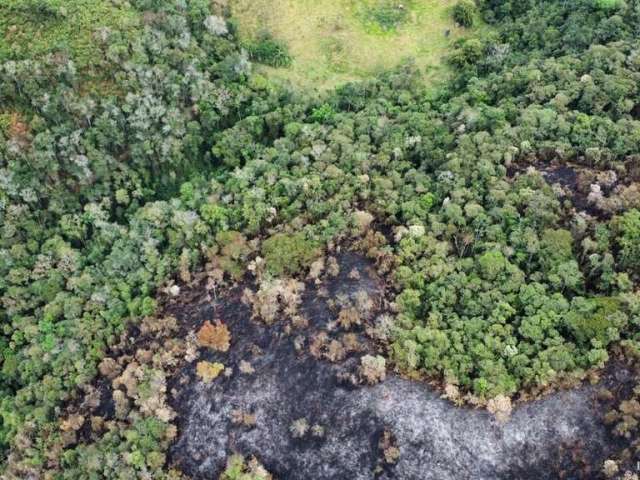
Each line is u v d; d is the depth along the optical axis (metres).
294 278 109.62
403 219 113.50
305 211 118.88
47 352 112.25
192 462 97.94
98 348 110.81
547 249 101.69
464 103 130.00
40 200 129.50
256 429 97.31
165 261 117.62
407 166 121.69
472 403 91.44
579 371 90.88
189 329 109.44
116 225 126.62
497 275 100.81
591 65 127.00
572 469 87.44
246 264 114.12
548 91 124.94
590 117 118.50
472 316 98.25
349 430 93.62
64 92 130.88
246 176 125.25
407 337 96.81
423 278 103.81
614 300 94.56
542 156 116.94
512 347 92.94
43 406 108.00
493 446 89.50
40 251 126.06
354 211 115.75
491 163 115.69
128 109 132.25
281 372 100.19
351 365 97.38
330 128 131.88
